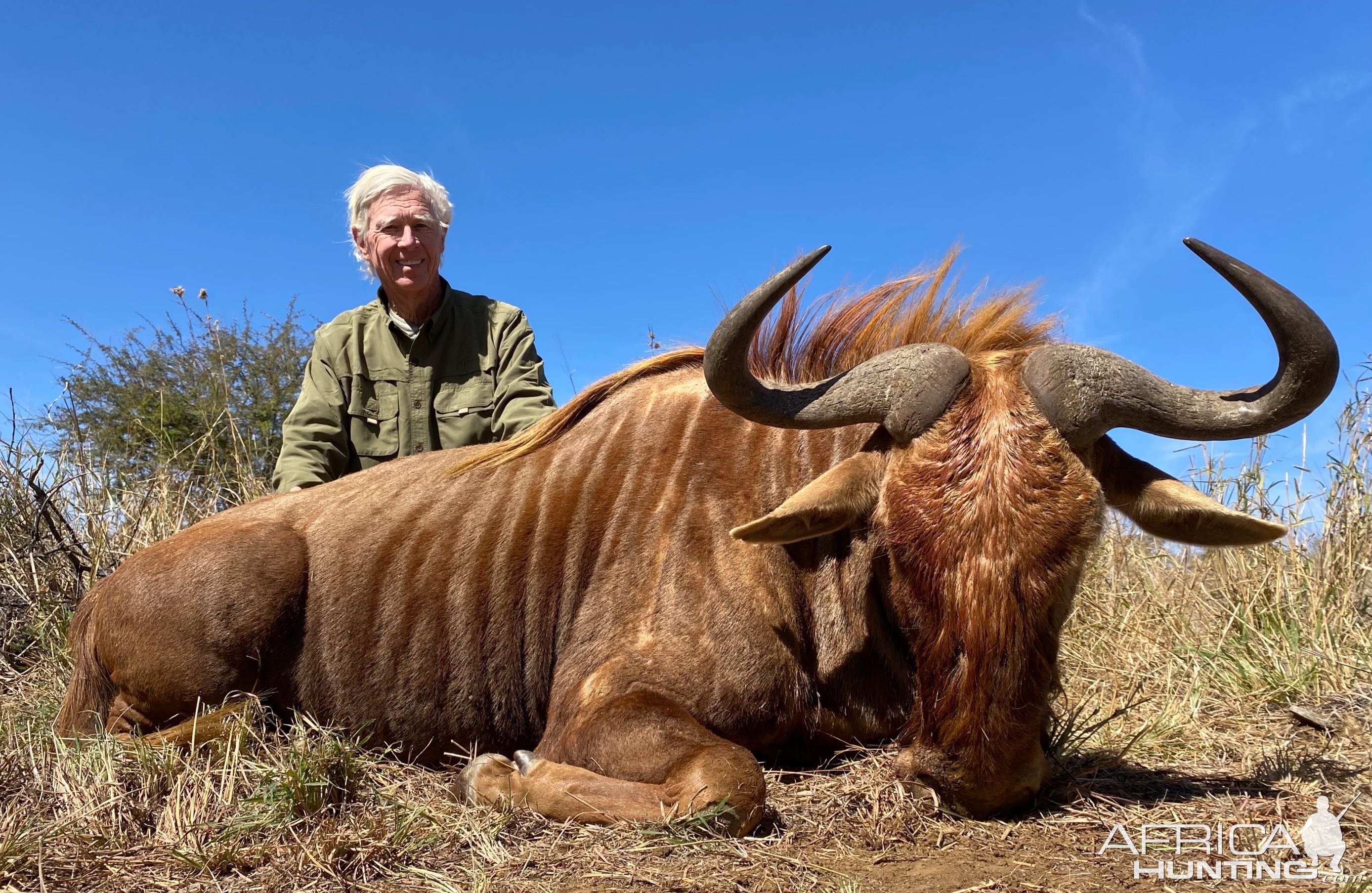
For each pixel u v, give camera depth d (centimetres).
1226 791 354
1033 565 293
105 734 364
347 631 406
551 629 396
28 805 321
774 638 362
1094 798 341
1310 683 468
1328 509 588
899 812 316
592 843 299
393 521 419
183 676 392
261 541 407
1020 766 308
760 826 314
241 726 366
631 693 352
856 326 419
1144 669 508
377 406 553
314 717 407
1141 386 307
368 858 291
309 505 434
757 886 271
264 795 321
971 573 294
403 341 558
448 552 409
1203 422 302
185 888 277
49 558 579
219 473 698
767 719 361
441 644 402
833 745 372
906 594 313
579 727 349
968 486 300
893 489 313
